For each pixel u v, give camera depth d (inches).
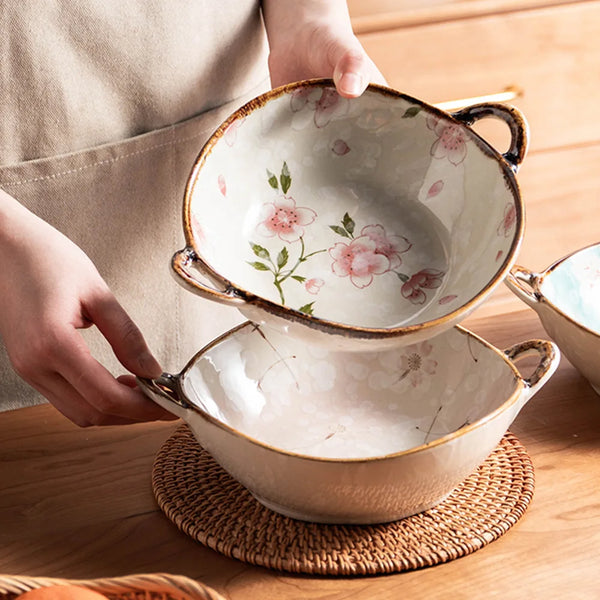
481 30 77.2
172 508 38.9
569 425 42.3
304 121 41.3
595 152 85.7
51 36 45.2
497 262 38.0
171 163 48.6
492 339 46.0
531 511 39.0
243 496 39.3
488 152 39.8
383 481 36.6
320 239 41.3
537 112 82.2
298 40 46.3
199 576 37.2
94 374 39.3
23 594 33.8
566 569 37.2
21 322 39.8
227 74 49.0
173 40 47.0
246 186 40.9
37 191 46.7
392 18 74.1
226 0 47.8
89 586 34.3
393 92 40.8
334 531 38.0
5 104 45.5
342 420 41.4
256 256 40.6
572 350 42.5
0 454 41.3
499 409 37.3
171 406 38.1
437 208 41.0
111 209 48.0
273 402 41.5
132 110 47.5
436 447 36.4
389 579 37.0
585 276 45.4
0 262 40.4
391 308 40.3
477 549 37.7
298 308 40.4
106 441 41.9
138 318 49.9
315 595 36.6
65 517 39.0
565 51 80.6
